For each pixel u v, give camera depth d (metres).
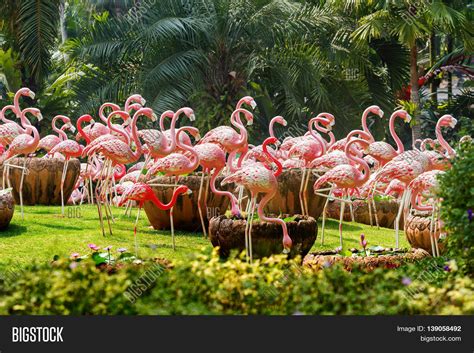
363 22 17.03
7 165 10.75
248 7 18.33
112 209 12.34
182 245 8.78
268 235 7.51
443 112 23.16
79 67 19.73
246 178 7.47
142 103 11.52
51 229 9.65
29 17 17.66
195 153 8.89
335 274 5.38
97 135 11.36
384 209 11.88
